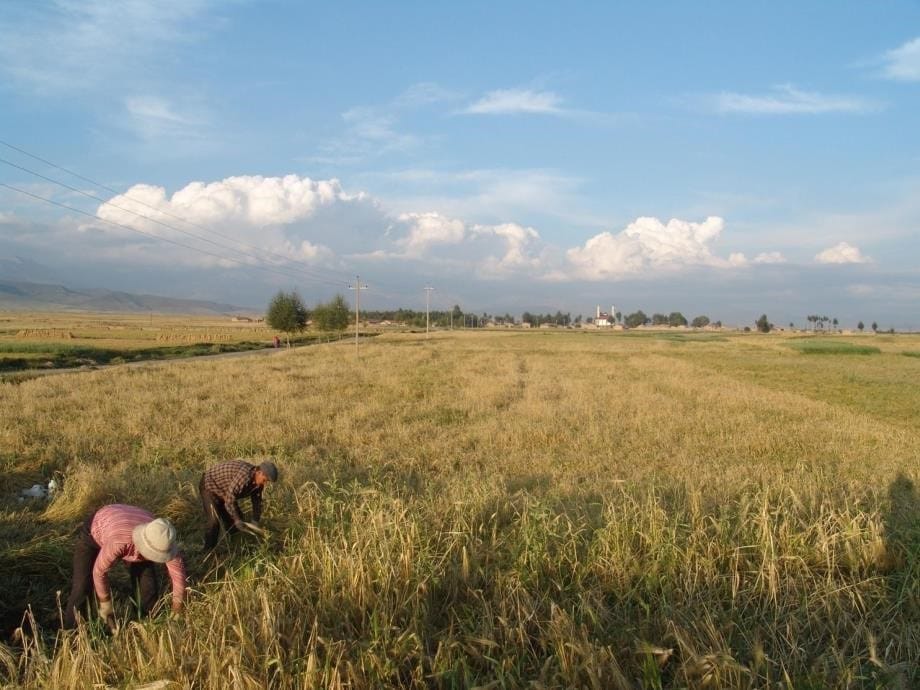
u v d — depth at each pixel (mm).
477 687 3805
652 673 4094
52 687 4098
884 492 8477
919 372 40781
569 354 55844
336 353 51938
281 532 7113
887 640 4680
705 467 11672
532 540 5805
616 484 8438
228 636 4449
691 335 135625
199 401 19922
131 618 5328
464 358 47438
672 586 5281
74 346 52000
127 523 5078
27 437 13625
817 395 27422
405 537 5766
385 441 14391
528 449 14047
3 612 5574
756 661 4188
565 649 4285
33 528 7488
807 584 5371
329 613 4797
